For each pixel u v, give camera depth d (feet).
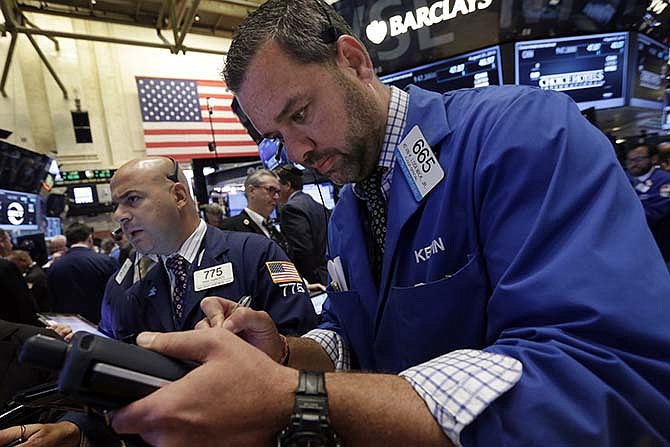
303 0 1.76
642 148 4.87
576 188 1.38
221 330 1.12
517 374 1.15
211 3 21.76
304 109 1.74
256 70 1.71
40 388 1.71
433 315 1.77
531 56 5.49
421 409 1.14
